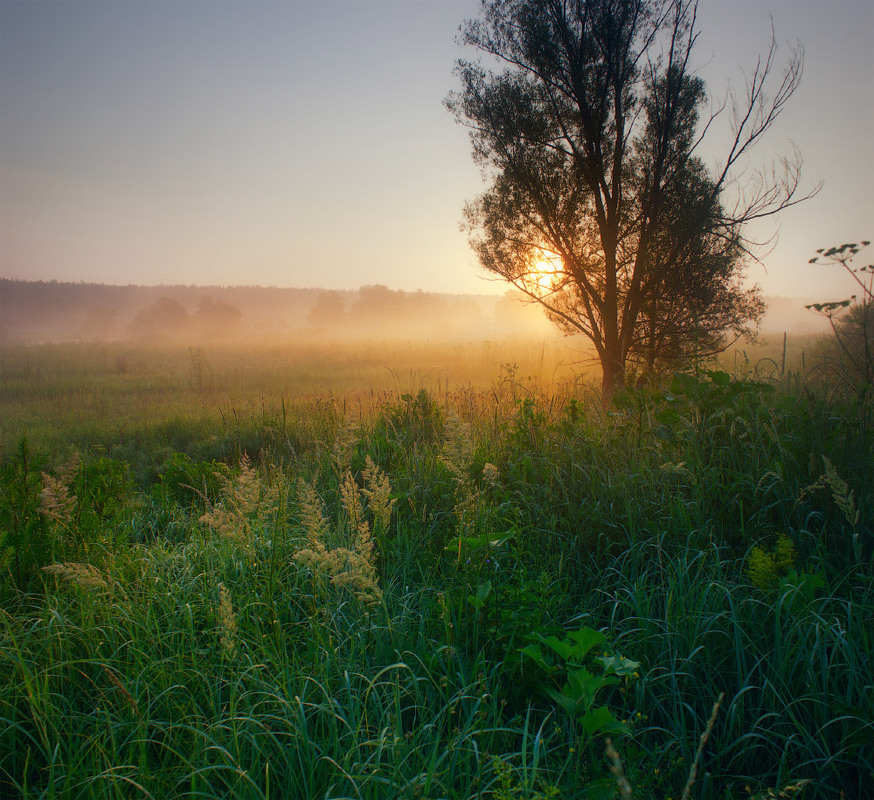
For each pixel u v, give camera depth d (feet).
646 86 31.91
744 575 9.76
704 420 13.24
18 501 10.87
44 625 8.61
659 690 7.88
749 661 8.05
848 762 6.50
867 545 10.14
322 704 7.08
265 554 10.66
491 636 8.21
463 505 10.28
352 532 11.68
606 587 9.91
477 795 5.92
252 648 8.40
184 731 7.09
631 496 11.98
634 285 31.60
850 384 15.15
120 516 12.53
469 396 21.35
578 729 7.23
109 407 42.47
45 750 6.68
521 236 35.63
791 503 10.93
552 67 31.94
